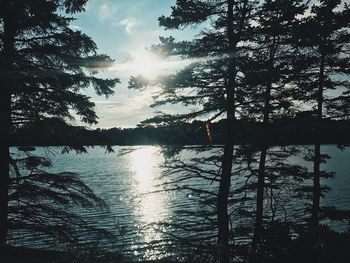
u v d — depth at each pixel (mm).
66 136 15023
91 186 88438
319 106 22000
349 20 18719
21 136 14539
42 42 16109
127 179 104688
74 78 15758
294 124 18438
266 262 9570
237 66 17531
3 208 14406
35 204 15164
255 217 18891
